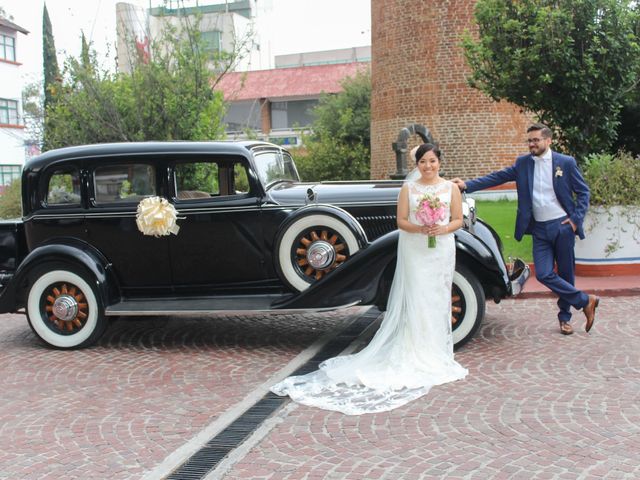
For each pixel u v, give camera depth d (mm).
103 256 6750
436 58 20609
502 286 5957
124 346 6801
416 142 21062
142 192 6691
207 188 6719
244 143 6742
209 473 3729
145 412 4789
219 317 8102
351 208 6547
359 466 3723
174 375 5707
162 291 6801
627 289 8055
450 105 20641
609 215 8844
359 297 6008
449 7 20312
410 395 4859
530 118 20656
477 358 5754
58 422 4648
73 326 6758
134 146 6703
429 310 5344
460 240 5871
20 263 7027
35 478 3762
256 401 4938
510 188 20359
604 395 4680
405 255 5422
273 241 6426
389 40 21562
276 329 7355
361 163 29562
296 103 45000
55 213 6801
